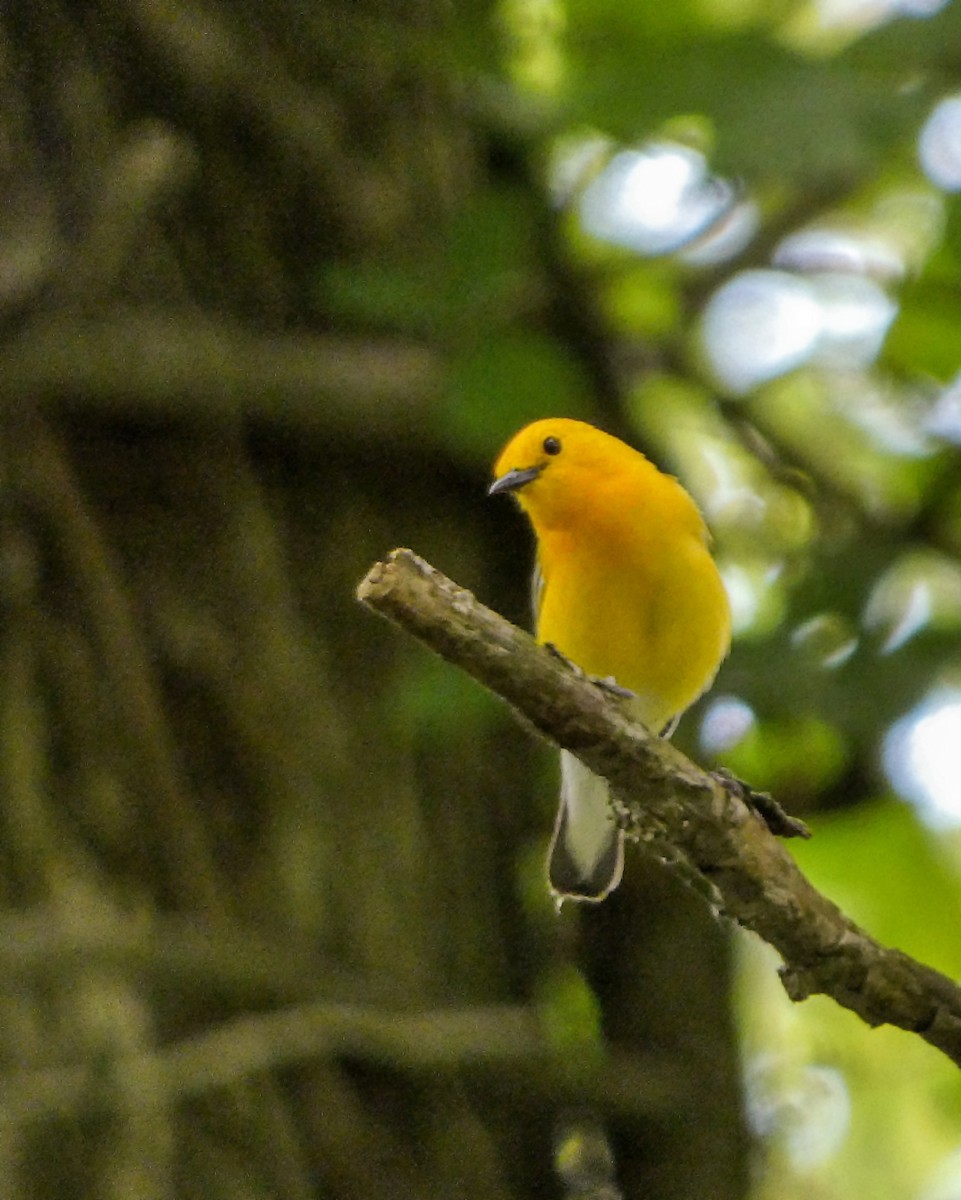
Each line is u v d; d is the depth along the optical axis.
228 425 12.12
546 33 12.73
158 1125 10.17
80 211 11.66
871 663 10.98
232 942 10.72
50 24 12.17
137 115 12.41
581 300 12.96
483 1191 11.12
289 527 12.37
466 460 12.66
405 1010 11.05
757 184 10.73
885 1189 13.00
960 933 13.32
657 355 13.98
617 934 12.70
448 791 12.22
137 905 11.02
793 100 9.50
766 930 7.00
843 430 14.40
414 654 12.30
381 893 11.62
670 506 10.25
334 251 12.72
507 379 11.51
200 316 12.09
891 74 9.76
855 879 13.43
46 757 11.15
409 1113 11.10
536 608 11.48
